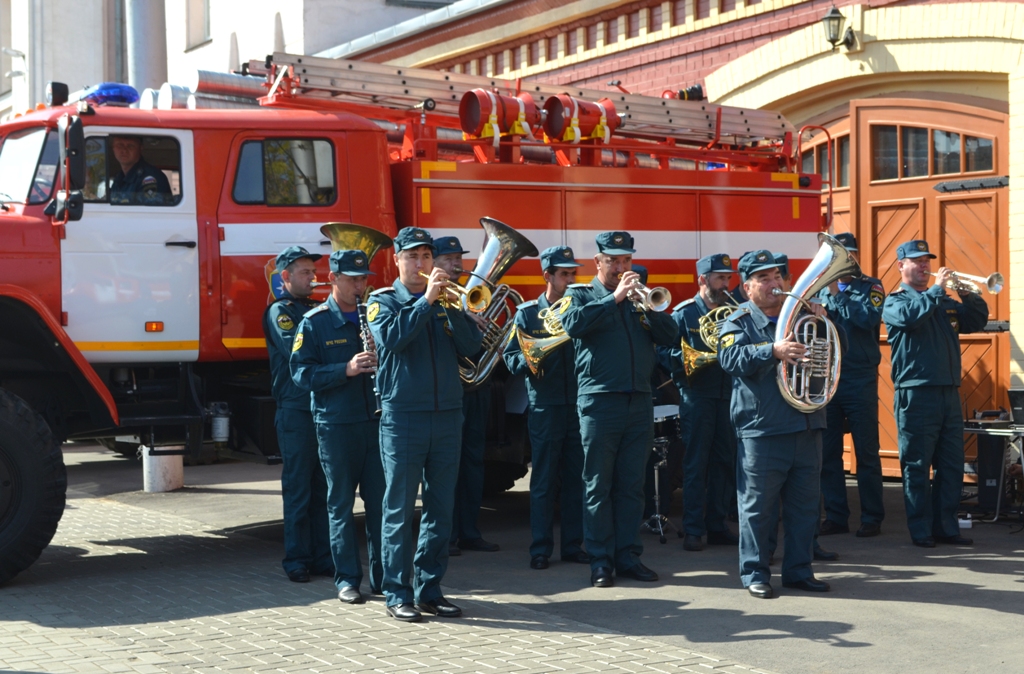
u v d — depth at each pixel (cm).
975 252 1014
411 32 1509
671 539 806
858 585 645
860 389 787
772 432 616
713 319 734
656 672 485
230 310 739
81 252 706
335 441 612
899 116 1064
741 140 962
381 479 625
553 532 786
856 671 488
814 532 639
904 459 759
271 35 1794
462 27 1453
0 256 683
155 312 722
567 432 715
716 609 595
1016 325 970
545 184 820
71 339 699
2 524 641
